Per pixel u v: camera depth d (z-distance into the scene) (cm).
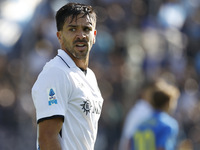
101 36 3631
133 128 2364
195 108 3619
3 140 3025
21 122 3133
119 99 3381
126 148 2353
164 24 3934
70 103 1118
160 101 2230
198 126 3544
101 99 1205
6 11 3681
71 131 1115
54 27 3650
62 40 1177
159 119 2202
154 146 2180
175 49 3875
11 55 3456
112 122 3256
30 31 3578
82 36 1145
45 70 1127
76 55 1155
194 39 4000
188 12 4147
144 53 3703
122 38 3706
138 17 3903
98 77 3384
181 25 4028
